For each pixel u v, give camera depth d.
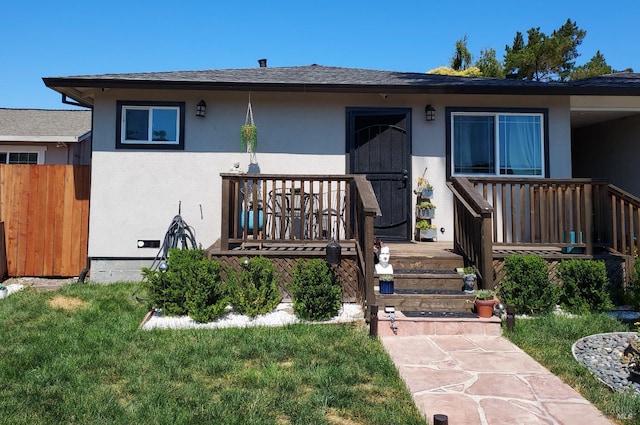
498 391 3.15
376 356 3.77
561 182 5.70
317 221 6.42
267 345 4.00
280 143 7.31
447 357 3.84
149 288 5.11
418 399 3.01
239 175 5.69
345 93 7.25
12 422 2.67
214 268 5.15
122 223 7.11
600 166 9.26
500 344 4.20
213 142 7.25
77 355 3.77
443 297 4.96
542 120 7.42
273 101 7.33
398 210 7.34
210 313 4.79
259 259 5.24
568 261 5.50
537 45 24.89
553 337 4.34
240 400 2.95
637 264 5.27
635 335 4.33
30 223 7.35
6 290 6.10
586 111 7.80
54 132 12.41
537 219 7.21
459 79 7.97
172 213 7.17
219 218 7.19
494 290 5.38
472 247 5.40
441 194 7.36
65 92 7.12
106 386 3.19
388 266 5.26
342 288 5.52
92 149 7.12
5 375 3.34
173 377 3.34
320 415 2.76
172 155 7.19
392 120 7.39
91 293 6.02
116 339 4.16
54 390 3.10
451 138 7.38
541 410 2.87
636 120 8.25
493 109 7.39
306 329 4.49
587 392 3.15
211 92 7.24
